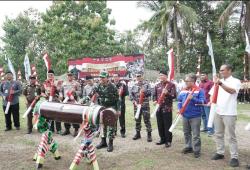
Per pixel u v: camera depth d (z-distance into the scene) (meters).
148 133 9.41
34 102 7.42
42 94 9.03
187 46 34.50
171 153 8.08
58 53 30.95
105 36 31.67
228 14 26.81
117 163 7.34
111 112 6.30
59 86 10.27
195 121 7.64
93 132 6.51
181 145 8.93
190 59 34.59
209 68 33.75
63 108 6.55
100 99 8.48
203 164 7.16
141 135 10.38
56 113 6.61
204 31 34.56
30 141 9.57
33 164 7.33
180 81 23.67
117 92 8.60
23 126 12.14
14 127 11.98
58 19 31.38
